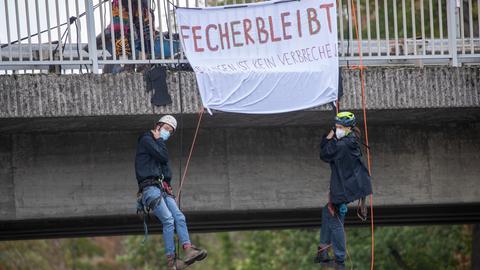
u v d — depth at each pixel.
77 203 29.12
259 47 27.73
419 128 31.16
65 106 26.59
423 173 31.06
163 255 68.81
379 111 28.55
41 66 27.88
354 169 27.34
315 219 37.94
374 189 30.84
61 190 29.05
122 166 29.44
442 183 31.09
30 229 34.81
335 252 27.84
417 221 40.59
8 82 26.31
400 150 31.02
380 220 39.06
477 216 39.47
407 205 31.12
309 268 57.84
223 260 78.81
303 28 27.84
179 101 27.30
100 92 26.83
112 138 29.48
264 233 64.19
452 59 28.89
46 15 26.89
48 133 29.11
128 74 27.06
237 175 30.06
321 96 27.75
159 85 27.14
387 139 31.00
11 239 37.94
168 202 26.72
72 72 27.95
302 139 30.50
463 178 31.19
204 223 36.78
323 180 30.45
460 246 55.12
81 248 86.31
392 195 30.91
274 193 30.19
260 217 36.19
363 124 30.91
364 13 48.59
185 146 29.89
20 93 26.36
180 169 28.80
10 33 26.89
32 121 26.98
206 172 29.92
